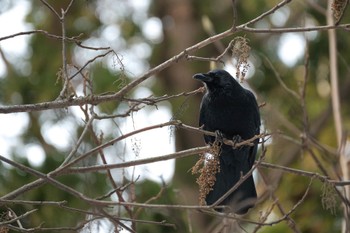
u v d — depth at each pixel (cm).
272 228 1545
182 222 1333
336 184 995
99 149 858
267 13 879
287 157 1667
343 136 1294
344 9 895
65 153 1506
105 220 934
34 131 1611
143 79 866
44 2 863
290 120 1694
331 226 1638
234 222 1002
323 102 1977
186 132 2047
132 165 853
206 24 1494
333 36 1396
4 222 849
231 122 1162
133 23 2081
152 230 1316
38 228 860
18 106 858
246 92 1180
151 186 1412
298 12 1947
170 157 863
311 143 1345
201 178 888
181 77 2122
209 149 884
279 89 1850
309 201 1667
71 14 1922
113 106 1485
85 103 862
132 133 845
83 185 1434
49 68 1836
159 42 2181
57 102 862
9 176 1454
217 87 1163
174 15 2202
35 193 1400
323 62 1914
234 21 877
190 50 877
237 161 1105
